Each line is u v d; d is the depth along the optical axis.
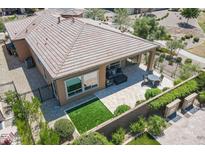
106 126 12.21
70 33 18.62
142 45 19.28
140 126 13.32
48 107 16.11
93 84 17.62
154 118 13.58
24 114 14.20
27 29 24.53
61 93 15.48
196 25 52.06
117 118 12.53
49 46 18.19
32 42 20.59
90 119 14.84
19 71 22.25
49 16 25.66
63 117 15.02
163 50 30.58
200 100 15.89
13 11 58.00
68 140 12.80
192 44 36.53
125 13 41.78
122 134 12.59
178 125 14.09
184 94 15.31
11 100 15.79
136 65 23.05
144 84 19.33
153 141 12.79
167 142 12.71
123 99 17.11
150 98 15.23
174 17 60.81
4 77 21.00
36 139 13.03
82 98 17.28
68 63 15.02
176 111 15.32
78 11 35.22
